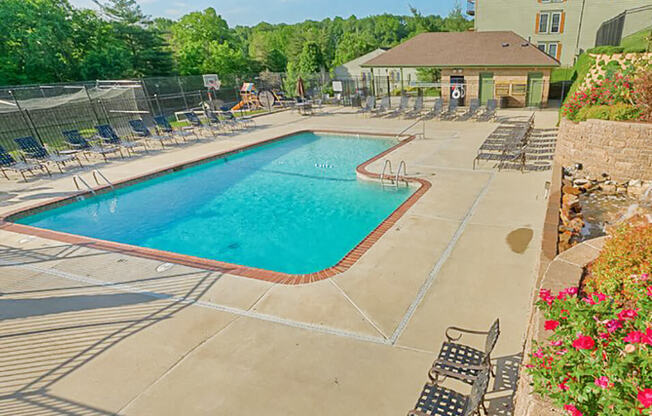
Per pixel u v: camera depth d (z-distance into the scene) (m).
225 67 52.53
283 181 13.00
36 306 5.96
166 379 4.41
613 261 3.62
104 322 5.49
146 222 10.40
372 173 12.14
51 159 14.15
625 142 9.90
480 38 26.59
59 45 37.28
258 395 4.12
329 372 4.36
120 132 21.08
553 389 2.41
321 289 5.97
